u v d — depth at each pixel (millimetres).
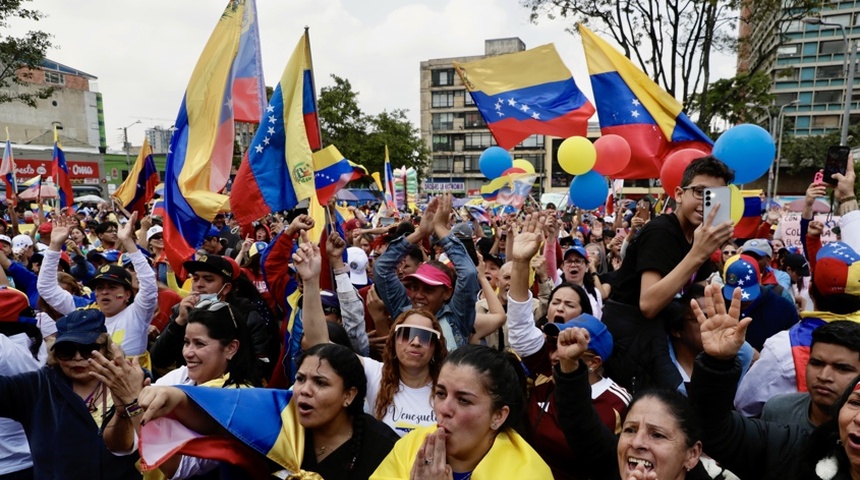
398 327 3164
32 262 7766
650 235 3004
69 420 2877
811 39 64438
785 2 17375
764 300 4219
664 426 2045
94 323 3035
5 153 14930
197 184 5738
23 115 53312
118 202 10164
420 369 3191
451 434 2217
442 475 2074
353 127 35812
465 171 75000
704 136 5832
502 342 4801
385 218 11469
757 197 4797
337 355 2564
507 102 6637
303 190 4766
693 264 2664
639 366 3107
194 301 4219
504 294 5012
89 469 2852
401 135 39844
